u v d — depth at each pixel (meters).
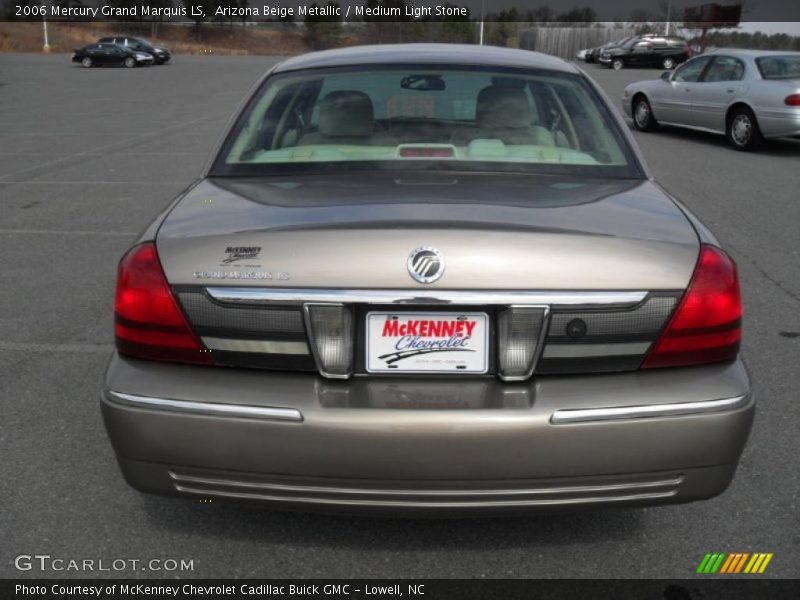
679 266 2.39
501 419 2.28
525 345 2.33
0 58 50.09
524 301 2.30
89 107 21.80
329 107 3.28
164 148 13.73
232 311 2.36
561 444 2.29
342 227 2.36
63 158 12.59
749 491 3.18
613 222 2.49
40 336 4.87
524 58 3.72
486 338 2.35
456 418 2.27
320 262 2.32
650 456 2.34
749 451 3.48
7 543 2.84
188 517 2.99
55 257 6.68
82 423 3.74
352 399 2.32
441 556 2.76
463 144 3.18
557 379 2.36
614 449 2.32
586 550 2.80
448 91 3.41
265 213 2.55
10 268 6.35
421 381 2.37
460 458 2.29
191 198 2.81
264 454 2.33
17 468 3.34
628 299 2.33
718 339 2.42
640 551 2.80
